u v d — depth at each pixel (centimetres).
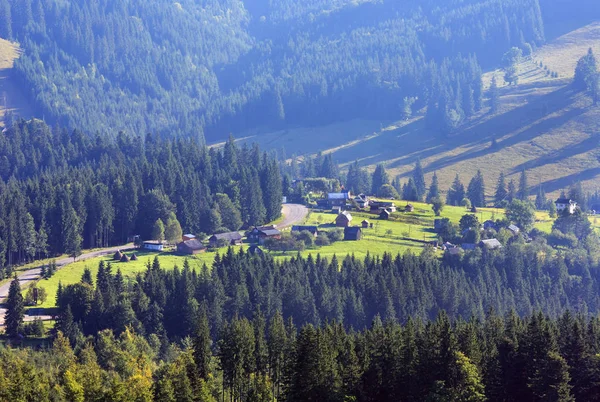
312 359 18600
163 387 18838
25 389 18988
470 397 18550
